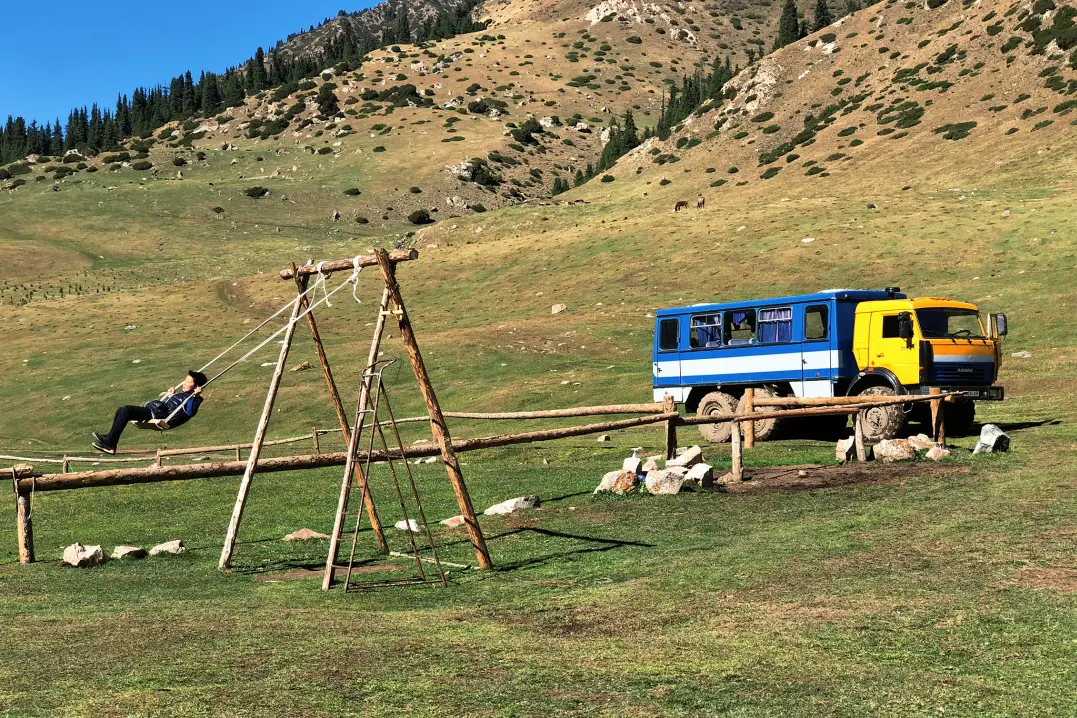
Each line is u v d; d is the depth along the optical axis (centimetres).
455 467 1002
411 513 1473
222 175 17925
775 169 11206
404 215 15112
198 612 814
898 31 13975
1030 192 7219
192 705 536
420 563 963
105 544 1345
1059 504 1100
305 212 14925
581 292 6366
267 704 538
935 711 511
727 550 988
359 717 515
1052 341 3644
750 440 2017
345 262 1064
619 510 1300
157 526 1529
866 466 1584
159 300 7875
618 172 14238
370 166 17688
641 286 6238
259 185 16275
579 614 763
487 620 760
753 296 5538
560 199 13100
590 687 565
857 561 888
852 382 2173
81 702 543
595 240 7794
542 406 3650
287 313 6944
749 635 670
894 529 1031
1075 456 1522
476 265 7731
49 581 1012
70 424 4347
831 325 2189
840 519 1120
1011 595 734
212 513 1677
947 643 629
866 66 13450
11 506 1939
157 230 13375
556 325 5375
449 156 18238
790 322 2267
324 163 18250
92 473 1166
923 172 9206
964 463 1528
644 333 5034
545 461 2112
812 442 2144
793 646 639
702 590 816
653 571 913
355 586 937
